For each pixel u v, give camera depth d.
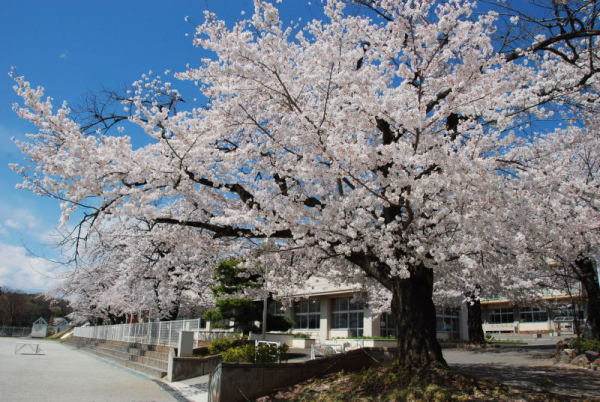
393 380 7.12
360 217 6.90
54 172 6.43
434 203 6.27
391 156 5.82
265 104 7.67
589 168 10.05
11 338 51.66
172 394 9.09
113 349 21.16
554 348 16.33
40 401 8.02
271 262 9.23
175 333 13.23
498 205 6.17
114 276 22.62
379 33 7.84
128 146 6.63
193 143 6.83
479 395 6.21
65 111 6.69
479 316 19.28
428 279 7.88
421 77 6.76
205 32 7.24
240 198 8.06
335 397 7.16
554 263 13.57
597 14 7.11
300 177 6.62
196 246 8.03
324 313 24.67
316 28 8.02
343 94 6.80
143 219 8.24
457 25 6.40
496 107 6.56
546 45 7.48
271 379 8.31
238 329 18.78
